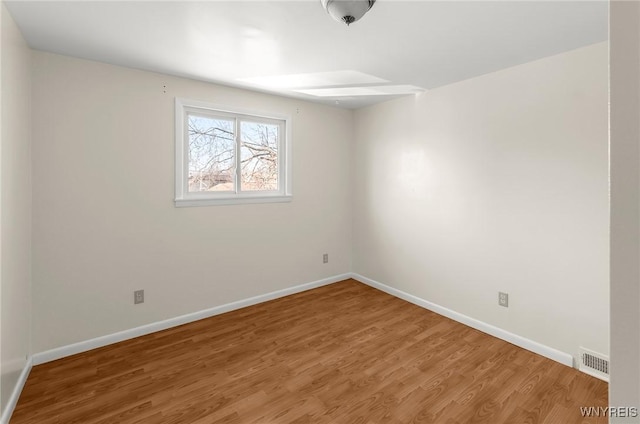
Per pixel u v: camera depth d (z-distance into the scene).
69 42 2.14
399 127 3.52
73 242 2.42
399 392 1.99
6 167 1.72
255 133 3.42
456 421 1.75
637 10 0.34
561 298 2.31
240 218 3.28
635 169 0.35
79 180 2.43
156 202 2.78
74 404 1.88
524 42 2.10
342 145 4.06
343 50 2.24
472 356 2.40
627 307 0.36
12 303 1.84
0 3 1.62
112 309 2.60
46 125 2.29
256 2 1.67
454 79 2.85
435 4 1.67
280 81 2.91
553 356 2.34
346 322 2.98
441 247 3.13
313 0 1.64
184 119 2.94
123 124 2.59
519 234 2.53
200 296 3.05
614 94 0.36
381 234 3.81
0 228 1.62
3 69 1.66
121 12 1.77
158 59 2.42
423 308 3.31
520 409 1.84
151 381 2.10
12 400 1.81
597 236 2.13
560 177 2.29
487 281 2.76
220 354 2.43
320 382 2.09
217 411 1.83
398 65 2.51
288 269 3.67
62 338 2.39
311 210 3.82
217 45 2.17
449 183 3.03
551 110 2.31
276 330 2.82
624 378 0.37
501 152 2.62
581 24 1.87
